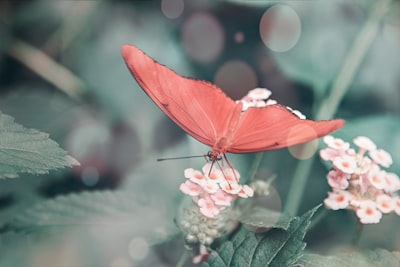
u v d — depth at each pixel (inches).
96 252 15.9
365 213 13.2
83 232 16.1
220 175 13.1
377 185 13.3
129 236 16.0
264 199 16.7
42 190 17.0
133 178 17.1
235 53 19.3
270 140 12.6
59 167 12.5
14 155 12.6
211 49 19.3
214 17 19.7
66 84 19.0
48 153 12.6
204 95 12.8
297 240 12.5
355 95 18.4
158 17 19.7
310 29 18.6
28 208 15.6
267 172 17.2
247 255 12.6
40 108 18.5
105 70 19.0
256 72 19.1
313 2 18.8
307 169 16.8
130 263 15.9
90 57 19.3
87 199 14.9
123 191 15.2
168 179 17.1
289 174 17.2
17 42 19.3
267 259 12.5
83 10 19.5
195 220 13.4
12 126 12.8
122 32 19.4
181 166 17.3
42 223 14.6
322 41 18.4
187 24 19.6
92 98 18.8
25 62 19.2
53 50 19.4
